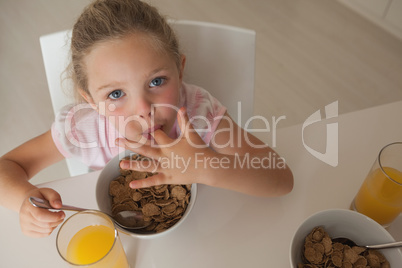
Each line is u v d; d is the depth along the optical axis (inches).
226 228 26.1
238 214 26.7
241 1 88.2
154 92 29.0
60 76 35.0
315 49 79.4
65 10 88.3
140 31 28.2
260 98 72.4
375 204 23.8
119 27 27.9
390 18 79.1
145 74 27.5
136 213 25.0
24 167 33.7
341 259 21.6
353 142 30.3
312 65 76.8
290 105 71.2
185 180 25.5
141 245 25.4
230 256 24.9
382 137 30.3
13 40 84.7
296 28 83.0
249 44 35.0
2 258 25.4
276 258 24.7
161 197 25.4
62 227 21.6
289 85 73.9
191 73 36.2
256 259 24.7
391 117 31.4
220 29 34.3
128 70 27.2
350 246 23.2
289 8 86.7
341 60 77.4
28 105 74.0
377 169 23.1
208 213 26.8
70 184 28.7
